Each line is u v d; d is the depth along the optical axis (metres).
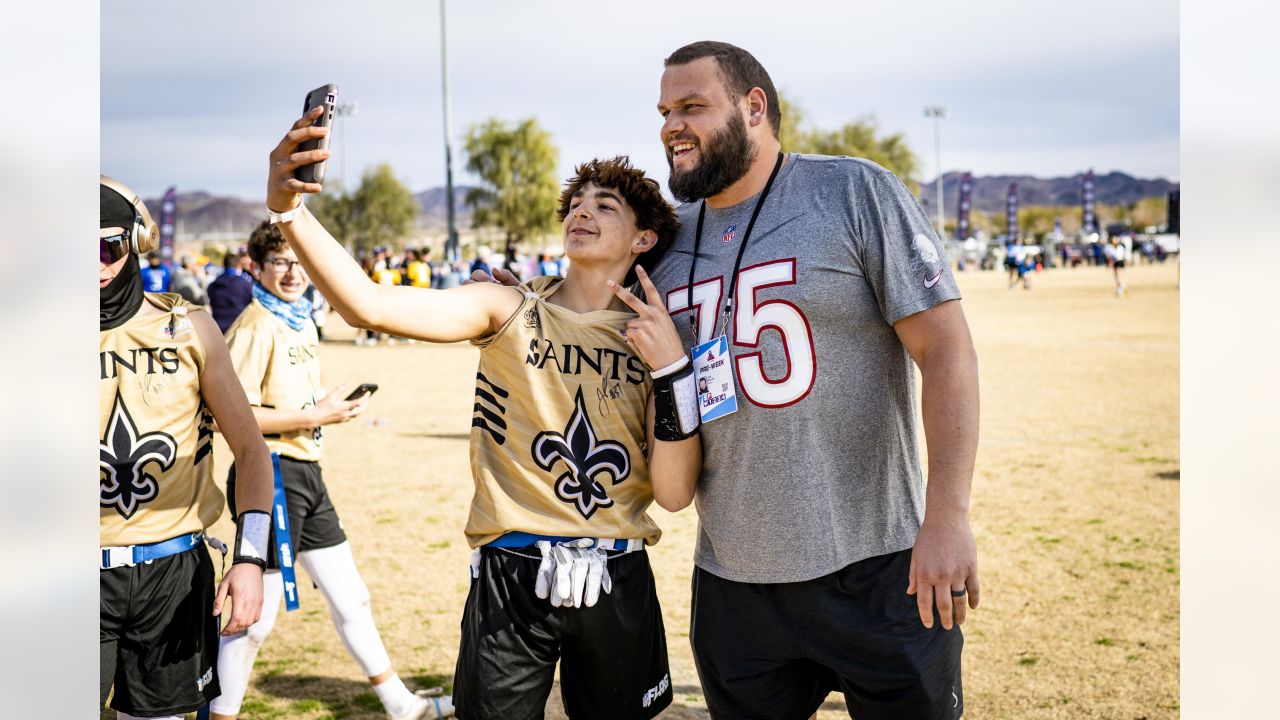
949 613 2.24
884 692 2.48
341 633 3.88
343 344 23.33
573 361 2.61
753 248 2.45
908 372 2.54
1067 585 5.45
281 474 3.69
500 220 71.06
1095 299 31.23
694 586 2.71
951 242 79.56
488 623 2.62
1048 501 7.35
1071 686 4.14
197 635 2.62
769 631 2.53
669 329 2.49
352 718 3.97
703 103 2.40
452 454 9.76
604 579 2.61
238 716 3.97
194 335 2.56
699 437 2.55
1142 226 109.38
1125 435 9.97
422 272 23.75
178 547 2.57
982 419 11.05
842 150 73.56
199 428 2.62
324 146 2.10
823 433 2.41
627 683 2.75
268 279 3.76
